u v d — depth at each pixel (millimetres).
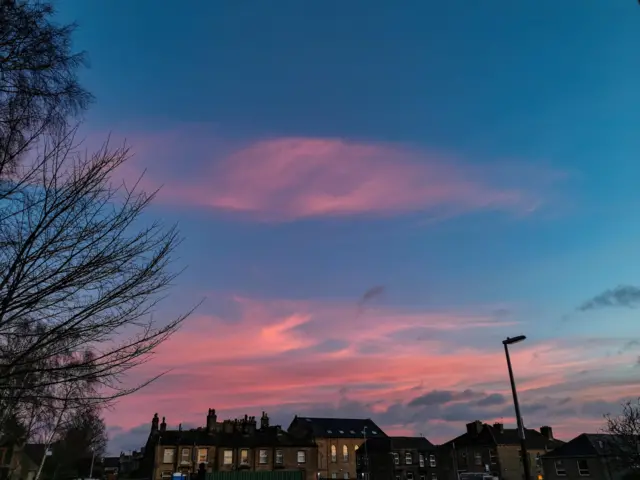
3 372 5875
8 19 5676
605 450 48719
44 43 5922
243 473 38781
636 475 35031
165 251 6727
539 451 71562
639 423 32094
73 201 5859
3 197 5578
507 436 73562
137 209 6531
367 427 83188
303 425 79188
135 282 6324
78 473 77375
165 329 6777
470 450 73500
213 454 57562
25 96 5863
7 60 5695
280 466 59812
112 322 6242
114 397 6648
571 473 52562
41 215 5707
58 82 6125
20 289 5613
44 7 5949
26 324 5953
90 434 60500
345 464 74938
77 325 6035
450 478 74562
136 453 91125
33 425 28359
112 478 67625
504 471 68438
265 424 68500
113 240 6234
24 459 62344
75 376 6094
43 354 5996
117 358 6289
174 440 57750
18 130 5734
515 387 21375
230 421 63750
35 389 6117
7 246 5574
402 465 74188
